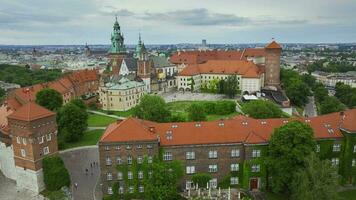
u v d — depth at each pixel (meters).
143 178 76.94
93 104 179.25
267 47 194.62
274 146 74.31
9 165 91.00
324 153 80.81
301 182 65.31
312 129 75.44
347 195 76.06
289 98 177.00
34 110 83.62
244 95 175.38
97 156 102.00
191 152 78.38
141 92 186.38
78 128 115.06
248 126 82.44
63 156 102.12
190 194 77.06
